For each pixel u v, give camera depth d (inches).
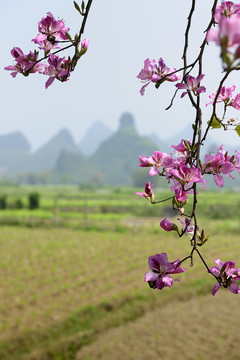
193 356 261.1
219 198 2242.9
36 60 68.4
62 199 2551.7
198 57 57.7
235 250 576.7
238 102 64.3
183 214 59.9
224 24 36.9
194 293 380.2
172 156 62.1
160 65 61.7
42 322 345.4
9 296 419.5
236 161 61.8
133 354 268.7
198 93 57.7
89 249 686.5
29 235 883.4
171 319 327.3
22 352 283.7
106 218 1309.1
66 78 68.2
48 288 449.4
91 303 390.3
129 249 668.1
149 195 61.6
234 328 297.0
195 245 58.2
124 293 411.5
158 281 59.2
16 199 1754.4
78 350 283.1
